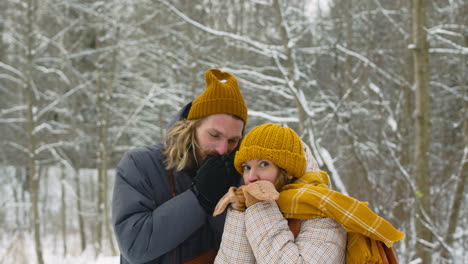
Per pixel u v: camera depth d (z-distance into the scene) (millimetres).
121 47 11250
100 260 5633
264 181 1227
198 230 1447
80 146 14664
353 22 7934
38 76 12477
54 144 11383
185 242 1422
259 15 8477
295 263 1121
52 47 12539
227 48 8969
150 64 11664
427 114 5340
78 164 12930
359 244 1220
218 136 1430
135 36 11438
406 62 7336
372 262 1183
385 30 8148
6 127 13461
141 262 1322
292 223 1276
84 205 14469
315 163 1517
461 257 5625
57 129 13648
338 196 1225
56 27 12164
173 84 10664
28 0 10375
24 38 10906
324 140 7277
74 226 14859
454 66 8438
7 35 10977
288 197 1264
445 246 4789
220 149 1432
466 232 5512
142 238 1279
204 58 10133
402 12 7566
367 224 1172
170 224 1275
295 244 1188
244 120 1495
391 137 7715
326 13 7340
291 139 1321
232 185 1458
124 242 1312
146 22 11398
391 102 7887
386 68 8008
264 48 5422
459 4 6707
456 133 8625
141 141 11969
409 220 5637
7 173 14070
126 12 11391
